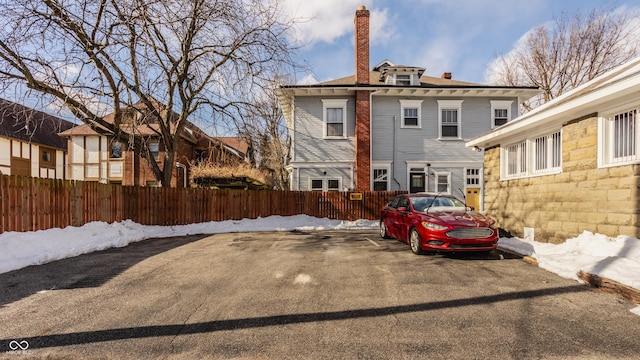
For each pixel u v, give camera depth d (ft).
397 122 60.08
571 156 23.76
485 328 12.14
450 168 59.88
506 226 32.19
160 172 46.34
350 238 35.76
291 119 65.57
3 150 77.15
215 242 33.22
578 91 25.71
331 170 59.31
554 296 15.60
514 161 31.89
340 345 10.88
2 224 23.95
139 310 13.89
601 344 10.89
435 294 15.96
